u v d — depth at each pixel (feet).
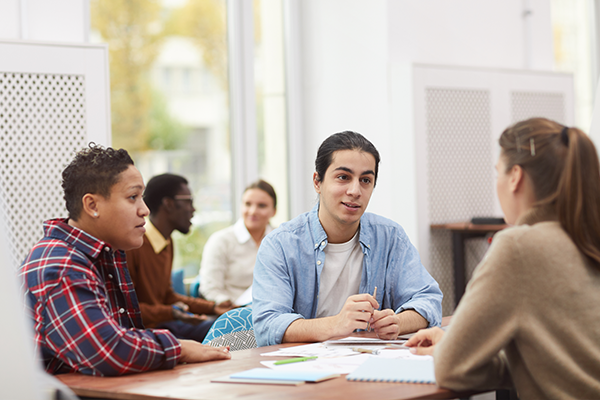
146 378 4.41
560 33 16.89
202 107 13.12
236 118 13.51
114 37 11.91
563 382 3.94
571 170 4.09
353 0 13.42
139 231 5.09
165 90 12.60
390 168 12.91
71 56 9.52
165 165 12.63
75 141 9.57
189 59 12.93
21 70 9.15
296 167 14.42
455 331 4.02
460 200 13.12
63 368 4.74
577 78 17.25
